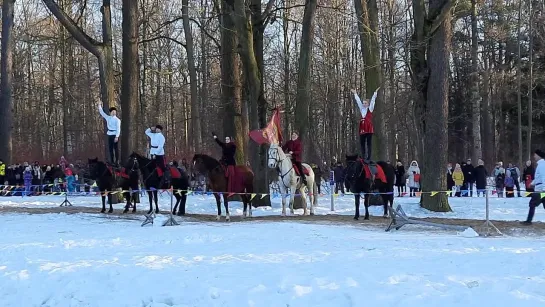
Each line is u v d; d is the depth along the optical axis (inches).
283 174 884.0
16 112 2100.1
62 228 736.3
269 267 430.3
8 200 1178.0
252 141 1021.8
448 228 686.5
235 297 350.6
